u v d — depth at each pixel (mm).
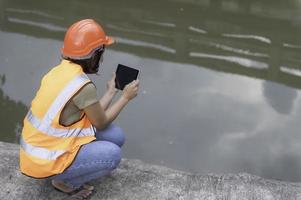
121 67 2734
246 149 5570
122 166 3141
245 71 7707
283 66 7930
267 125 6078
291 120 6215
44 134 2443
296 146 5648
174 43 8656
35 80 6906
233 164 5293
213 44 8664
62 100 2377
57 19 9461
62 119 2438
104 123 2533
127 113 6152
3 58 7582
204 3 10398
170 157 5359
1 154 3203
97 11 9969
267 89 7102
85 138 2535
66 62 2439
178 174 3119
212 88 6992
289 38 8961
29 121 2488
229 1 10359
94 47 2396
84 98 2375
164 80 7125
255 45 8750
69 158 2494
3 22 9164
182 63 7863
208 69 7672
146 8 10094
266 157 5469
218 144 5652
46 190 2854
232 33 9203
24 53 7840
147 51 8203
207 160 5359
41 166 2463
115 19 9641
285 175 5160
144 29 9195
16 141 5754
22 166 2525
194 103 6504
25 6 9938
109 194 2861
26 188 2879
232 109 6414
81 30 2395
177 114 6195
